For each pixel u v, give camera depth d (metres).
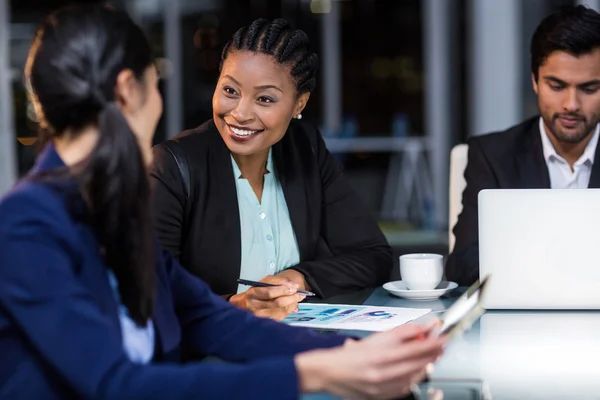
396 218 7.92
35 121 1.03
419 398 1.12
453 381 1.20
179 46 8.01
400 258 1.83
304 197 1.98
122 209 0.97
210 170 1.87
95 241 0.99
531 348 1.38
